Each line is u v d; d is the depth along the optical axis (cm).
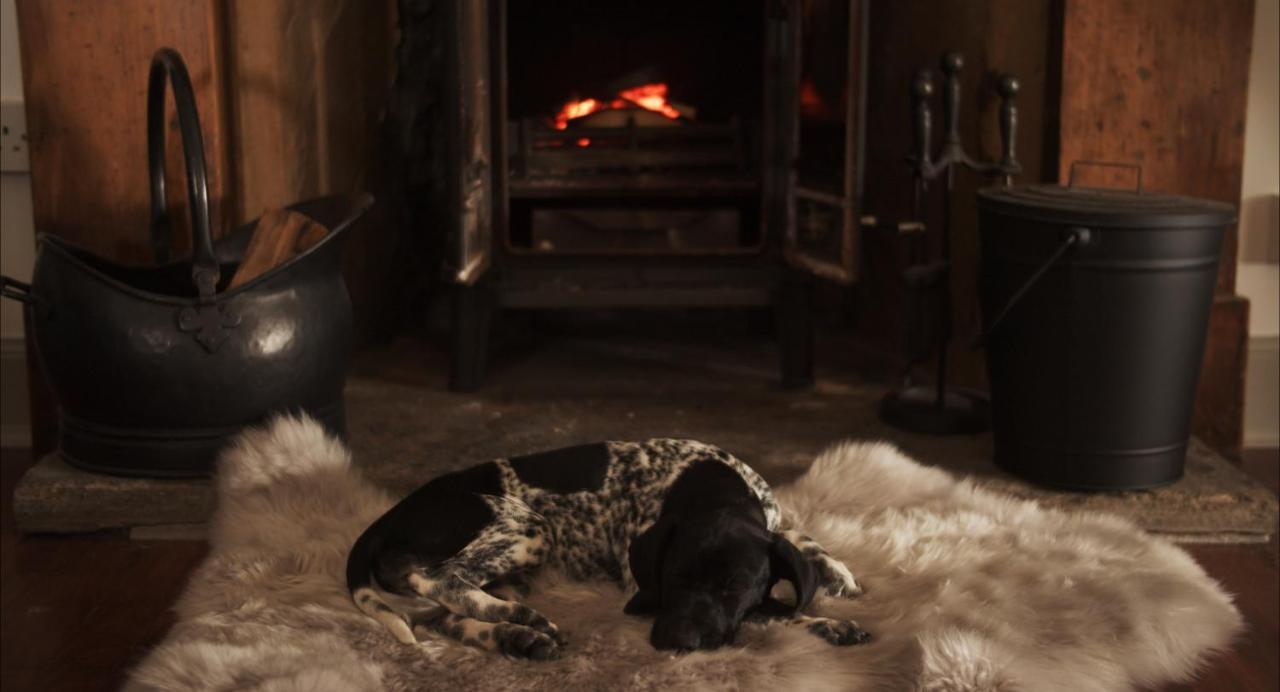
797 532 263
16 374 386
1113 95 362
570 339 454
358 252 425
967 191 405
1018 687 224
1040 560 265
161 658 222
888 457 302
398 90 452
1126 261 290
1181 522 310
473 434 351
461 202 352
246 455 288
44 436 357
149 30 338
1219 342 373
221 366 296
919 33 427
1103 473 308
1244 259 387
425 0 443
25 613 276
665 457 263
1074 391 303
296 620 238
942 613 243
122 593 285
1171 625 250
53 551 305
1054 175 372
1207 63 361
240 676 215
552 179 404
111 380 297
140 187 344
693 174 407
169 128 343
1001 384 317
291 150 388
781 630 232
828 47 364
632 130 411
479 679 220
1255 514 310
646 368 419
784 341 395
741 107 429
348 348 326
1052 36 369
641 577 237
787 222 388
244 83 370
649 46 427
